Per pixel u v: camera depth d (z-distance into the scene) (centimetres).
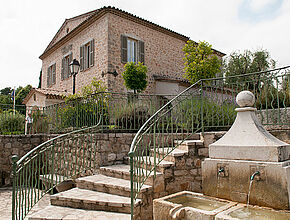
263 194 271
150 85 1235
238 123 325
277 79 428
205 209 286
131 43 1220
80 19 1422
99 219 342
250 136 304
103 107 618
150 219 391
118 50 1129
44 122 888
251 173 283
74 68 884
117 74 1102
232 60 1672
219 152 322
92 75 1188
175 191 441
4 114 957
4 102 3181
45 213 375
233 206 274
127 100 674
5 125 941
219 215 242
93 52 1183
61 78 1472
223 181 308
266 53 1620
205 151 489
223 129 567
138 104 671
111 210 374
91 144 539
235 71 1606
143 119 652
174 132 632
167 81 1199
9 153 802
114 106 642
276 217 240
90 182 455
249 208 267
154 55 1284
